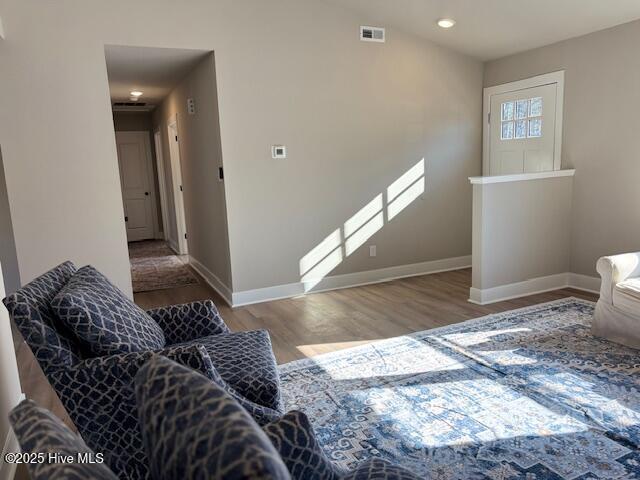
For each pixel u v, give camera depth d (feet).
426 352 10.05
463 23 14.42
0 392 6.41
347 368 9.45
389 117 15.97
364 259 16.19
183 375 2.56
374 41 15.34
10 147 11.41
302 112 14.55
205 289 16.49
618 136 13.30
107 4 11.93
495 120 17.17
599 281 14.12
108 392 5.07
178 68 15.38
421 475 6.15
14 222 11.62
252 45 13.62
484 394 8.17
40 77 11.50
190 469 2.08
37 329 5.11
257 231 14.39
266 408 5.52
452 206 17.61
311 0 14.24
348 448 6.81
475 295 13.51
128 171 29.43
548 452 6.53
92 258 12.39
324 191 15.23
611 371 8.77
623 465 6.20
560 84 14.74
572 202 14.67
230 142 13.69
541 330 10.97
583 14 12.69
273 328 12.10
